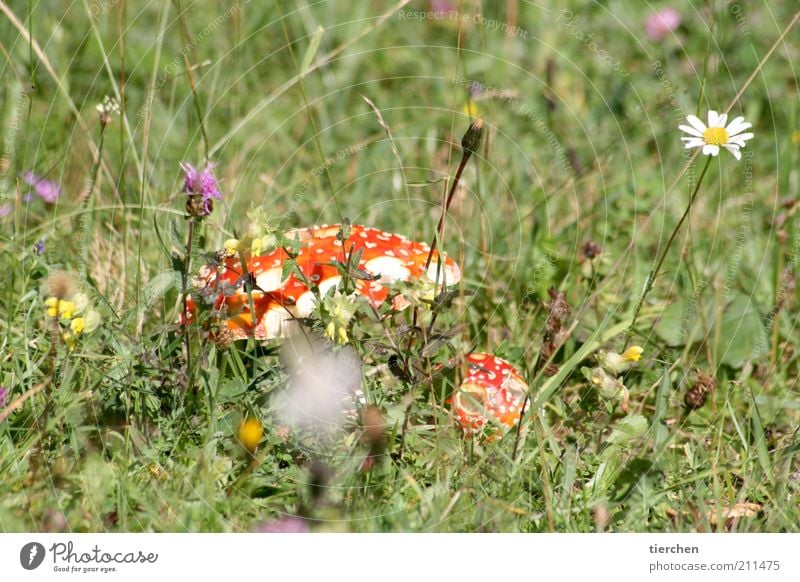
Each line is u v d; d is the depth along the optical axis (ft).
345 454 15.57
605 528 15.31
